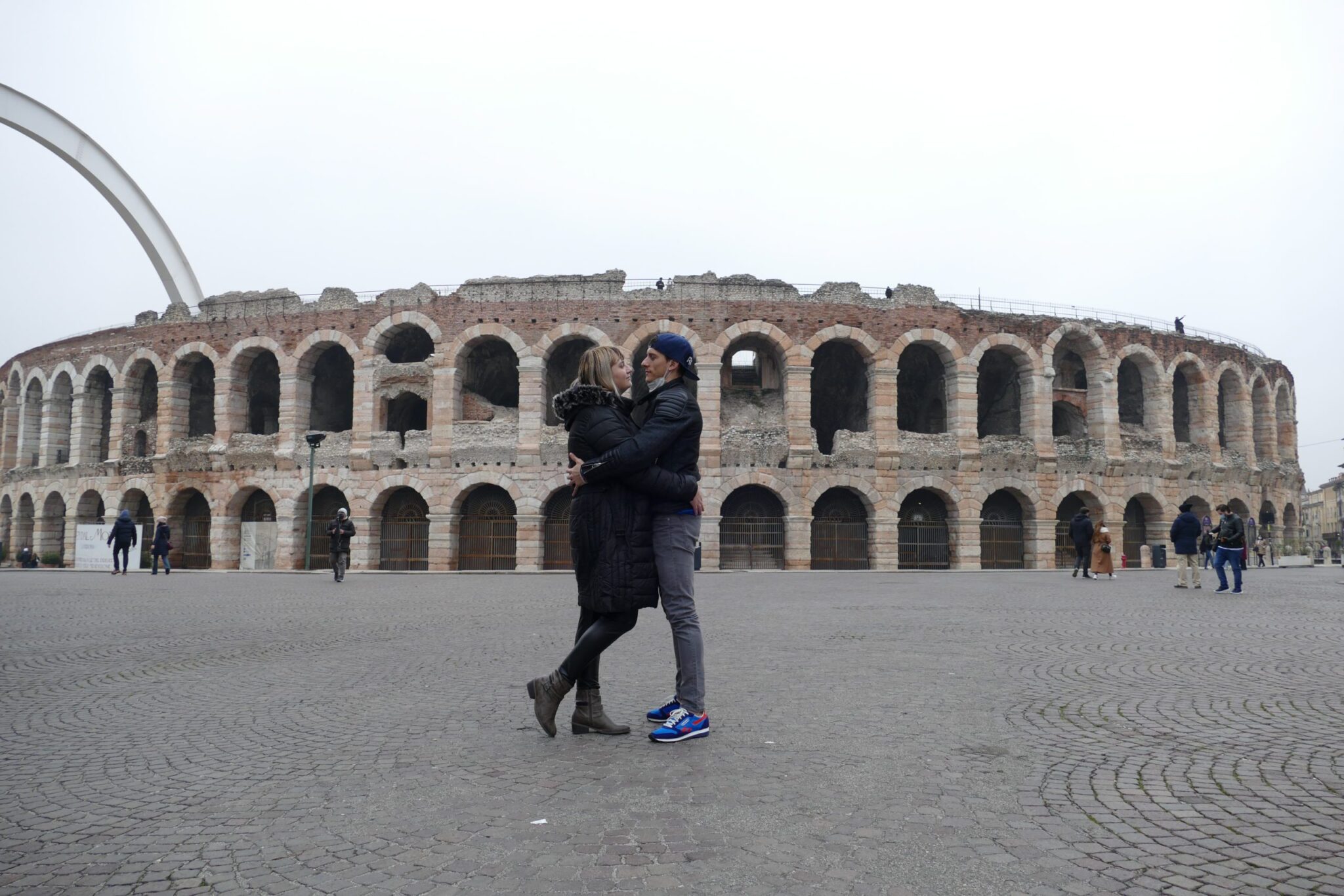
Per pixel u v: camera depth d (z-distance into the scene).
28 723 7.64
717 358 40.75
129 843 4.67
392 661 11.11
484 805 5.20
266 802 5.34
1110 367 44.12
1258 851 4.43
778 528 41.72
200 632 14.61
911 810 5.06
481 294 41.81
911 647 12.25
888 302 42.00
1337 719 7.51
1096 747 6.52
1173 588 26.08
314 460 42.22
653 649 12.02
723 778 5.70
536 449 40.47
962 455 41.31
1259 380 51.81
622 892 3.93
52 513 51.75
